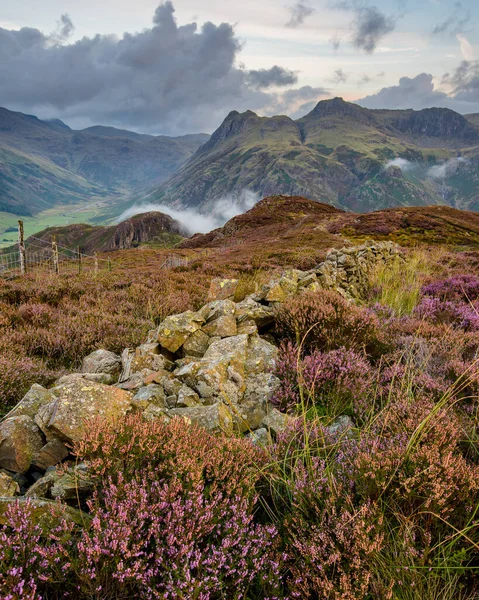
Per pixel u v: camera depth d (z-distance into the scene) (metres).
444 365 5.07
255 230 78.38
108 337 7.22
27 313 8.88
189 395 4.23
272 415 4.09
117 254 56.72
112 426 2.86
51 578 1.89
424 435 2.93
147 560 2.10
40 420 3.43
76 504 2.72
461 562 2.22
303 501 2.60
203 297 11.66
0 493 2.82
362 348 5.52
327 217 76.81
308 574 2.11
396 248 18.20
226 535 2.27
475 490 2.52
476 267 17.66
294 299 6.62
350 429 3.66
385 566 2.14
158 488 2.34
